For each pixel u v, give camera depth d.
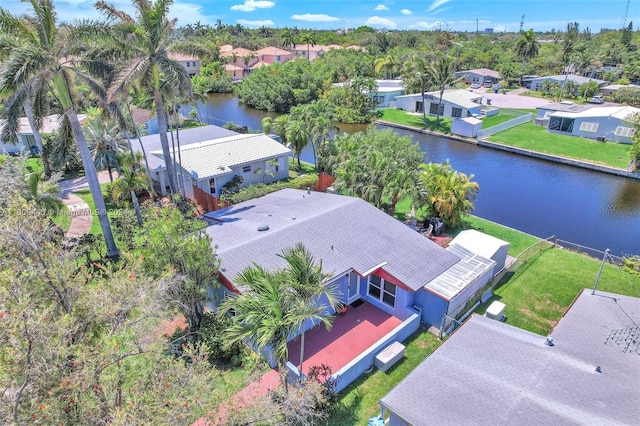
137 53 23.30
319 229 19.53
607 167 40.12
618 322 14.27
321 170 38.16
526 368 12.20
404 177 24.89
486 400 11.05
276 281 12.01
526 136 51.06
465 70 102.12
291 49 126.44
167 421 8.71
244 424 10.13
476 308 19.11
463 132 52.84
